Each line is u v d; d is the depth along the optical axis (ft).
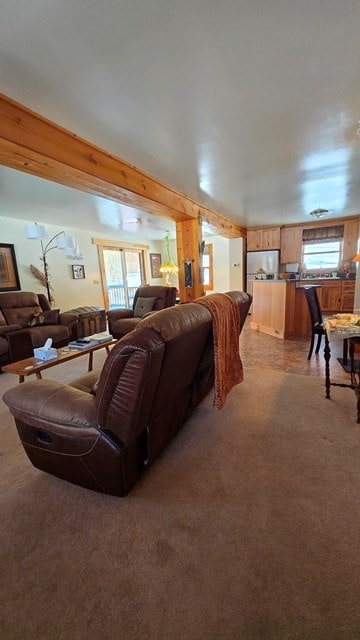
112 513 4.35
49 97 5.54
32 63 4.60
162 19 3.88
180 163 8.95
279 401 7.79
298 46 4.44
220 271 24.64
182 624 2.95
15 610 3.14
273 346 13.42
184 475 5.10
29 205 13.37
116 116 6.26
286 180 10.91
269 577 3.35
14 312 14.43
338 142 7.84
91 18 3.83
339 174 10.37
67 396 4.52
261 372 10.05
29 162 6.48
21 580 3.44
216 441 6.09
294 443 5.92
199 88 5.40
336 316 8.75
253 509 4.33
